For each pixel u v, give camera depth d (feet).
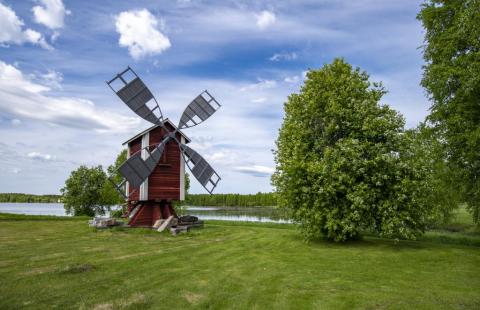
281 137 70.49
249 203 456.86
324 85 67.56
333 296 31.48
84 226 83.51
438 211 82.43
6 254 45.73
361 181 59.72
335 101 63.87
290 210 69.00
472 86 58.95
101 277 34.83
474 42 60.90
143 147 80.53
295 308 28.17
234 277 36.91
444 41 72.84
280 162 68.18
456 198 78.69
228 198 469.57
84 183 149.89
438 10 76.43
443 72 69.05
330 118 64.23
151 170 75.72
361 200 55.88
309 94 67.41
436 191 76.54
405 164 58.44
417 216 59.98
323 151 64.39
